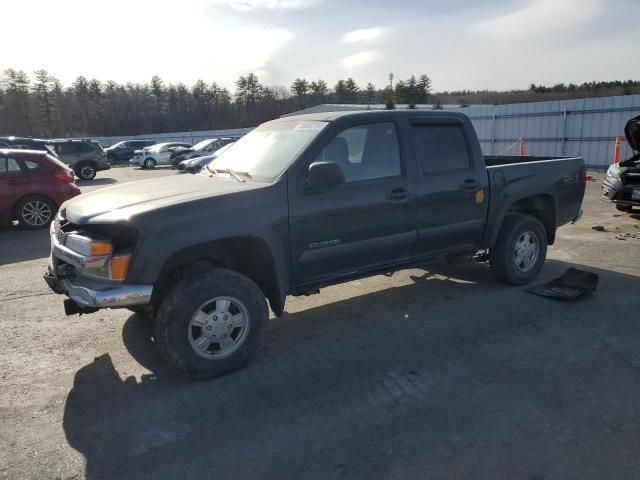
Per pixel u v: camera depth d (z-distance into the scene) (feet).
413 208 14.46
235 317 11.87
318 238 12.80
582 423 9.64
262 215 11.78
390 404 10.51
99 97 276.62
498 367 12.02
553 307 15.92
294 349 13.38
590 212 33.42
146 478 8.43
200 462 8.80
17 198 32.17
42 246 27.58
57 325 15.40
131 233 10.75
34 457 9.05
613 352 12.67
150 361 12.87
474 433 9.40
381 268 14.44
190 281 11.28
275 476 8.39
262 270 12.55
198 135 163.32
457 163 15.71
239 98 283.59
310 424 9.86
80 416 10.38
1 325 15.47
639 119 27.61
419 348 13.20
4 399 11.10
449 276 19.63
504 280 18.06
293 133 13.82
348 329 14.66
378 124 14.05
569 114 66.80
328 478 8.29
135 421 10.14
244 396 11.00
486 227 16.69
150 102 278.87
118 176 77.36
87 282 10.91
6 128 250.78
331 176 11.87
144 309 12.55
